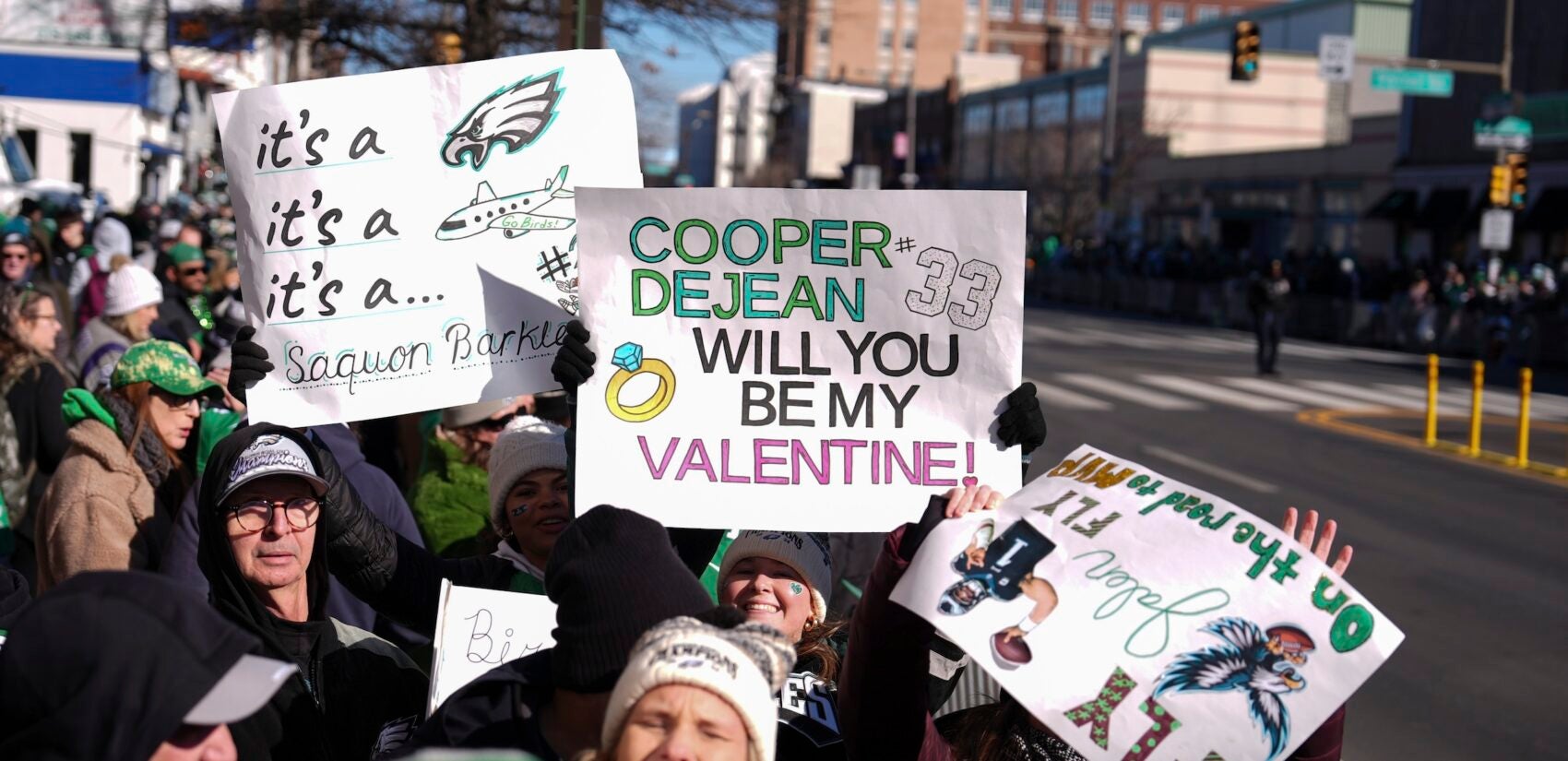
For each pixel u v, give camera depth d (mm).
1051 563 2451
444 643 3119
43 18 34406
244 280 3553
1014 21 130625
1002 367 3182
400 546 3420
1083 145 63969
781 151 117562
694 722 1974
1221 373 24000
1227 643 2328
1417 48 45406
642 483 3201
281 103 3535
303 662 3170
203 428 4473
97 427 4203
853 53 128375
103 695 1899
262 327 3533
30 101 34594
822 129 107625
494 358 3545
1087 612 2385
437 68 3580
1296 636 2326
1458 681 7164
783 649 2146
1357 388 22328
